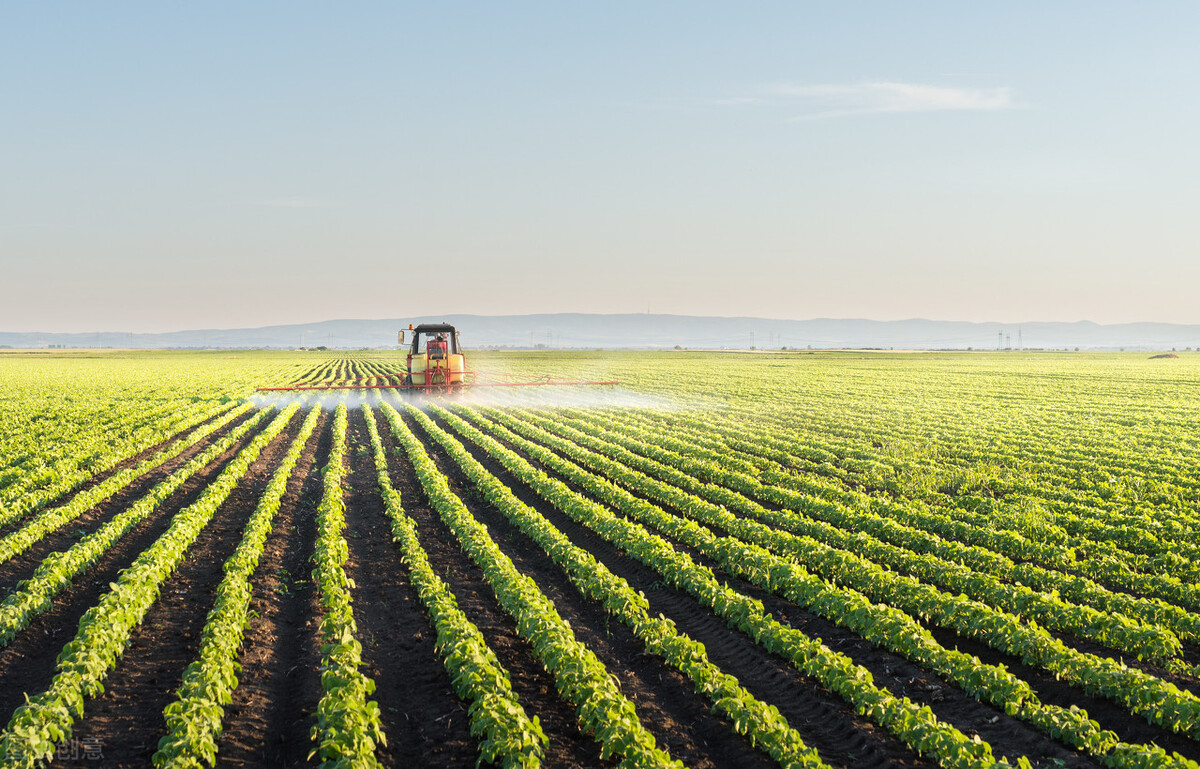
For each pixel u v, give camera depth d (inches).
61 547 613.6
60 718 315.3
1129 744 334.6
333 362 4933.6
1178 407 1840.6
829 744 335.3
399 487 866.8
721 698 358.6
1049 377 3063.5
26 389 2301.9
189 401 1839.3
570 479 913.5
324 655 379.2
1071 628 439.8
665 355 6565.0
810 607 486.0
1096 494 856.3
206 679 339.0
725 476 902.4
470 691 351.3
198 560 565.6
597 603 499.5
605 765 315.6
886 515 741.3
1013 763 317.4
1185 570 555.5
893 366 4131.4
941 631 456.8
